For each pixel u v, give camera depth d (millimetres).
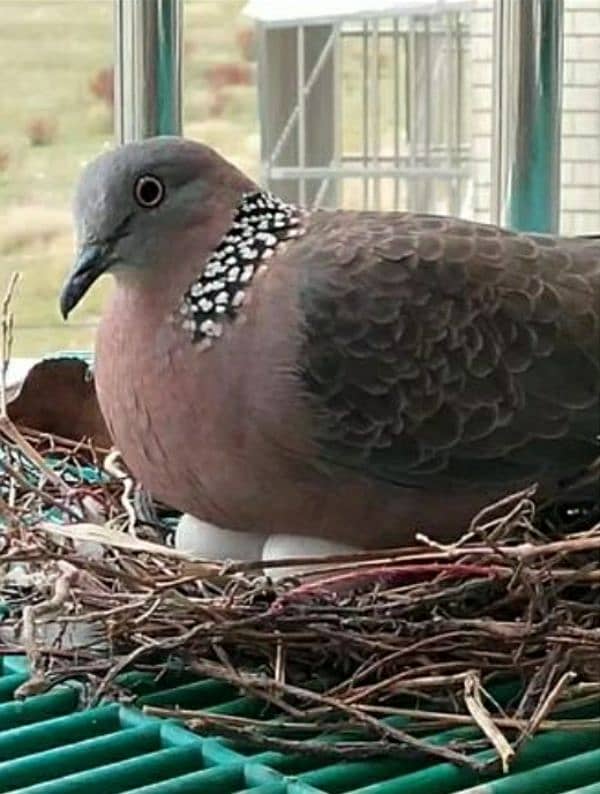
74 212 445
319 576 401
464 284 442
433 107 1021
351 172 1005
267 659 397
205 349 426
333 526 436
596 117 931
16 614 421
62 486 474
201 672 386
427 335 436
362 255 440
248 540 445
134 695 385
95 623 394
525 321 443
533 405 441
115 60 510
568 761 354
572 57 923
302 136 988
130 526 455
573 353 445
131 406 438
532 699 375
